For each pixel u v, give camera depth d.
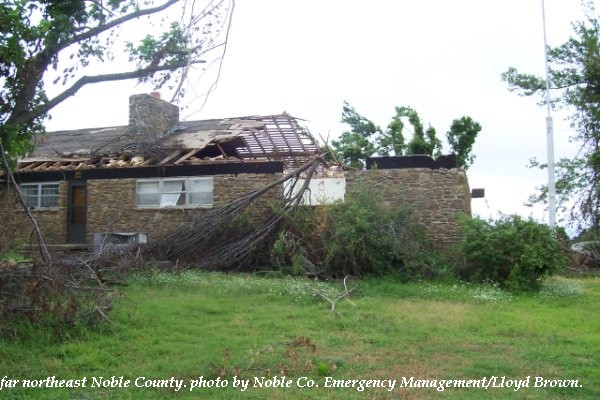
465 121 26.89
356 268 13.91
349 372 6.55
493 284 13.26
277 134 20.62
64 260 9.22
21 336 7.37
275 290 11.46
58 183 19.12
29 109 7.22
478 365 6.89
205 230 14.88
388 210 14.71
